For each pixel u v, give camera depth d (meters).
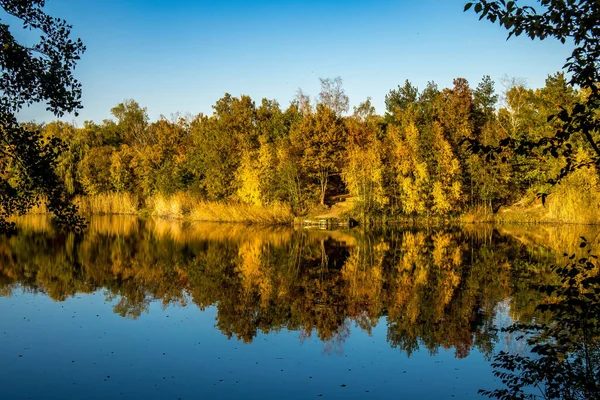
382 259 23.80
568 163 5.43
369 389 8.82
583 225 37.25
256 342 11.55
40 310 14.22
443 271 20.33
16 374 9.52
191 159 55.44
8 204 7.84
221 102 60.38
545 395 7.11
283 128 55.22
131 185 60.94
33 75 7.34
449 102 52.84
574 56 5.10
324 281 18.66
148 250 26.66
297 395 8.60
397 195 44.28
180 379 9.33
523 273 19.56
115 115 87.75
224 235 34.53
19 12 7.30
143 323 13.09
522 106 47.56
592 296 6.06
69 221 8.06
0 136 7.39
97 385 9.02
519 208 44.34
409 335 12.02
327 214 44.62
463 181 44.69
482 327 12.51
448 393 8.60
